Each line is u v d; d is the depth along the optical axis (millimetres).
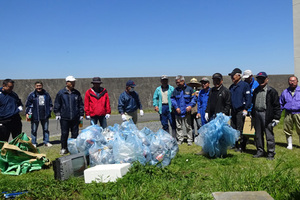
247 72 7617
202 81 7711
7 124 7285
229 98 6949
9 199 4180
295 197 3770
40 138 10383
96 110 7867
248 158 6242
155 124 12766
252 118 6461
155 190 4258
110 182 4652
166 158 5797
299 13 12766
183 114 8164
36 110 8750
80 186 4598
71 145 6293
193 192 4145
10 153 5832
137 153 5441
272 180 4340
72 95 7691
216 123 6234
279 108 6082
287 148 7270
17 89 17766
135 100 8328
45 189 4406
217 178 4770
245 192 3299
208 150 6312
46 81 18453
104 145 5906
